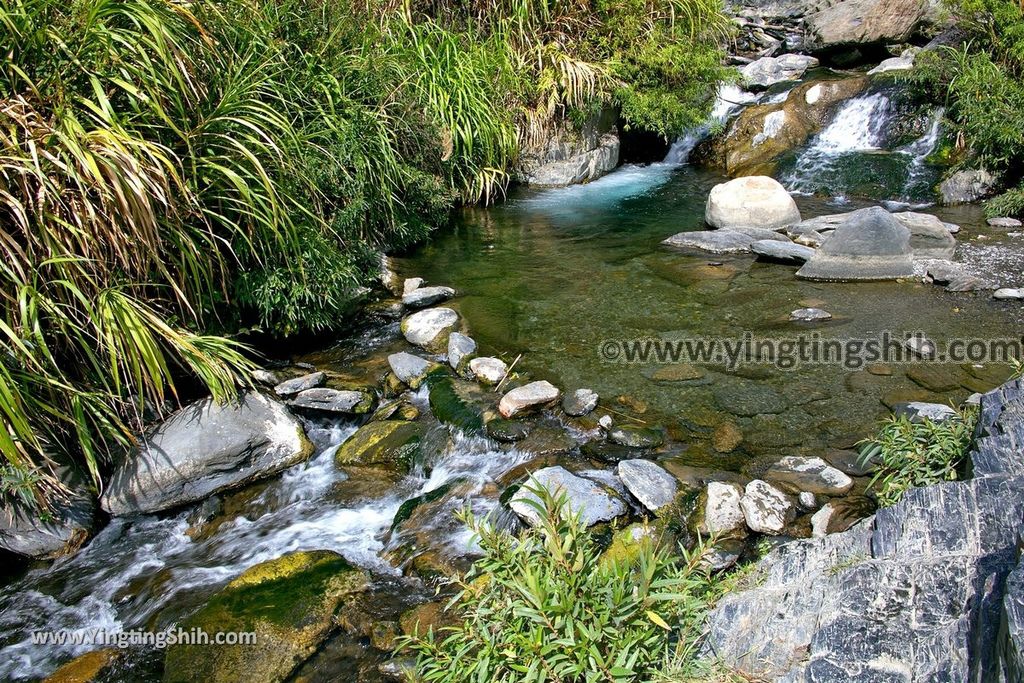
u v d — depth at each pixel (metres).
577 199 8.65
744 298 5.67
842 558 2.45
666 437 4.01
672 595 2.23
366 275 6.04
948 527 2.30
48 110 4.04
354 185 5.89
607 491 3.54
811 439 3.91
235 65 5.12
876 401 4.21
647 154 10.72
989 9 8.36
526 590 2.28
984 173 7.50
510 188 9.20
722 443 3.92
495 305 5.75
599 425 4.14
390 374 4.90
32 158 3.74
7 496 3.67
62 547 3.68
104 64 4.19
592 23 9.77
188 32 4.95
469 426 4.23
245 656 2.99
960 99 7.91
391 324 5.62
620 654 2.16
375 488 3.99
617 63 9.55
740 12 12.87
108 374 4.21
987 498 2.32
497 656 2.34
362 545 3.60
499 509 3.57
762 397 4.33
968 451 3.03
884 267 5.86
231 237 4.95
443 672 2.44
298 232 5.13
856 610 2.20
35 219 3.82
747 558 3.17
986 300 5.41
